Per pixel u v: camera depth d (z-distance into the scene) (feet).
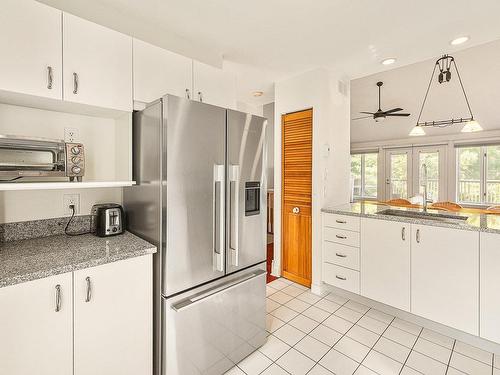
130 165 5.60
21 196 5.29
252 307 6.12
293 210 10.13
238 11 6.00
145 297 4.76
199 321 5.11
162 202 4.79
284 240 10.56
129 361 4.58
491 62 11.98
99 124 6.17
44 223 5.54
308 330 7.00
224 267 5.61
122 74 5.32
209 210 5.30
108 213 5.56
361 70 9.59
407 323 7.30
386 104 17.17
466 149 17.79
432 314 6.70
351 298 8.71
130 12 6.01
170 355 4.75
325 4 5.76
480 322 5.98
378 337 6.68
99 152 6.18
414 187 19.94
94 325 4.18
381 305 7.97
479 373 5.43
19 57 4.15
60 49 4.56
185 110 4.89
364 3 5.74
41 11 4.36
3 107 4.97
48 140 4.82
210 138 5.28
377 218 7.70
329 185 9.55
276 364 5.78
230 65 8.96
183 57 6.32
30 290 3.60
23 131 5.19
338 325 7.23
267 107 16.14
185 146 4.91
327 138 9.41
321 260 9.20
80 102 4.79
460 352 6.07
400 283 7.25
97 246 4.84
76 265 3.97
